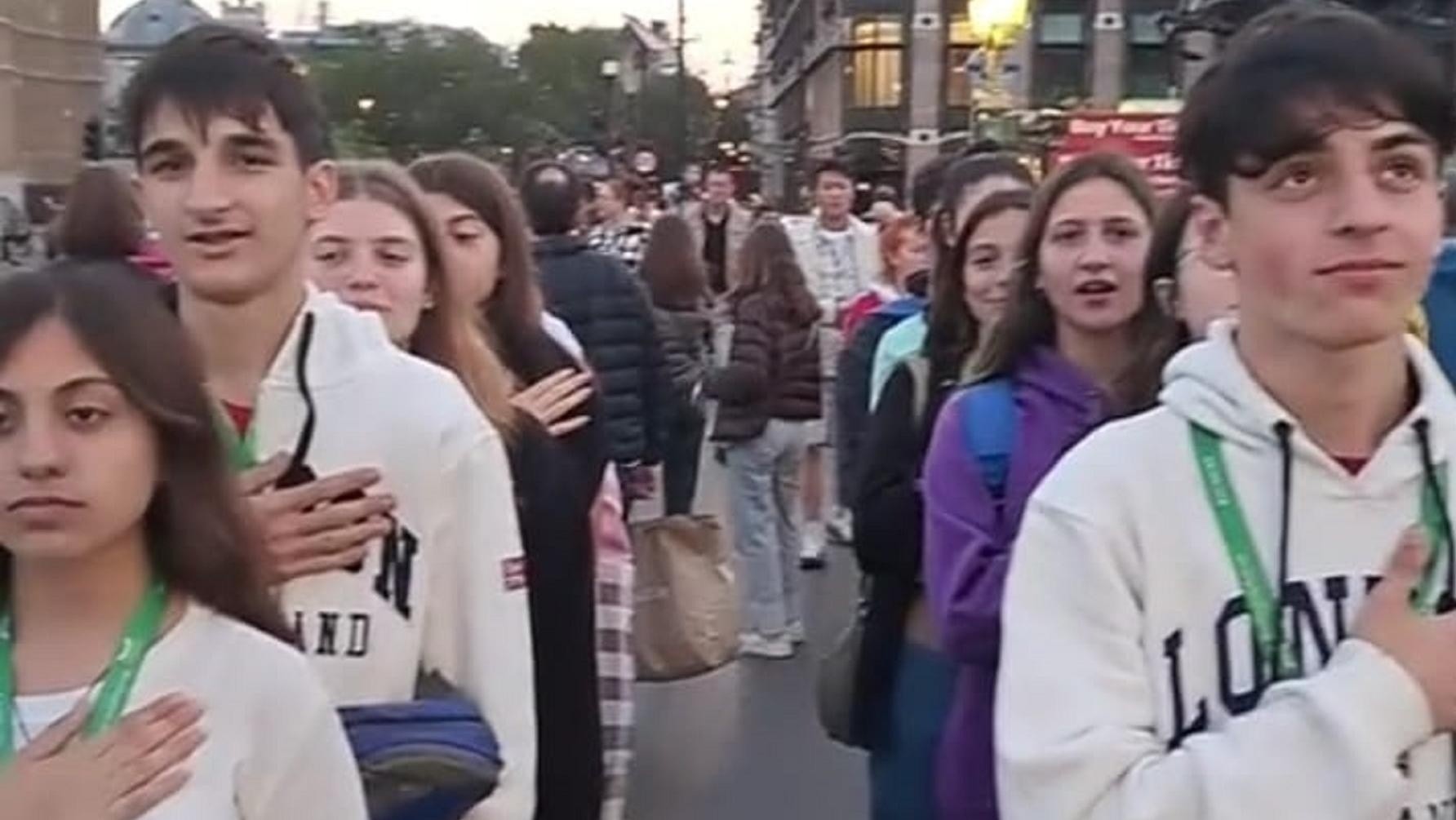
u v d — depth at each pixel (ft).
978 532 11.45
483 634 9.34
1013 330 11.97
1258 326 6.77
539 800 10.44
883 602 12.96
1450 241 11.39
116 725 7.32
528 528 10.47
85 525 7.47
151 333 7.65
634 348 25.85
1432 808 6.62
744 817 22.26
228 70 9.09
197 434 7.75
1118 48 153.89
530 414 11.03
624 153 185.16
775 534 30.04
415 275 11.65
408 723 8.84
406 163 15.08
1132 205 11.82
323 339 9.36
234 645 7.71
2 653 7.70
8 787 7.16
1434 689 6.27
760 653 29.60
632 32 225.15
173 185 9.15
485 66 277.44
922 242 26.18
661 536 20.16
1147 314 11.73
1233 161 6.57
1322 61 6.42
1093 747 6.64
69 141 305.12
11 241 194.59
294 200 9.25
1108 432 7.06
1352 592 6.70
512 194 14.89
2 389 7.47
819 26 205.36
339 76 266.57
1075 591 6.86
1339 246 6.39
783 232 31.58
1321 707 6.26
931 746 12.62
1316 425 6.81
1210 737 6.49
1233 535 6.77
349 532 9.09
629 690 13.82
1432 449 6.77
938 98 173.78
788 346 30.60
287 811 7.68
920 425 13.21
